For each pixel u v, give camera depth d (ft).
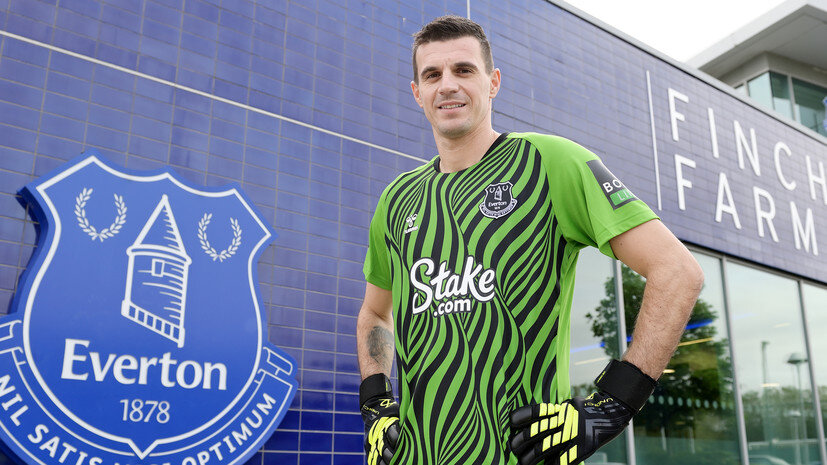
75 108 10.47
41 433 9.21
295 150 12.73
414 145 14.49
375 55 14.37
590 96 18.02
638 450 16.24
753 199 21.36
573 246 4.19
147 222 10.69
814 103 35.29
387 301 5.41
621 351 16.56
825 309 22.70
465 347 3.93
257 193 12.08
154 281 10.59
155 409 10.18
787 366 20.57
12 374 9.12
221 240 11.39
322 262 12.57
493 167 4.39
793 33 32.91
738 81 35.94
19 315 9.30
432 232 4.36
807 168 23.81
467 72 4.43
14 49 10.11
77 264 9.93
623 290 17.04
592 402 3.59
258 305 11.52
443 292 4.13
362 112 13.84
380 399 4.87
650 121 19.25
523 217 4.12
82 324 9.80
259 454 11.19
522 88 16.57
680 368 17.76
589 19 18.67
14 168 9.78
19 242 9.66
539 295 3.97
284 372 11.53
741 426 18.44
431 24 4.60
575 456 3.45
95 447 9.59
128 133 10.91
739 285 20.24
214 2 12.35
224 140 11.91
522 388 3.81
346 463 12.01
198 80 11.85
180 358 10.56
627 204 3.91
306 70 13.25
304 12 13.51
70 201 10.02
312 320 12.19
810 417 20.51
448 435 3.82
